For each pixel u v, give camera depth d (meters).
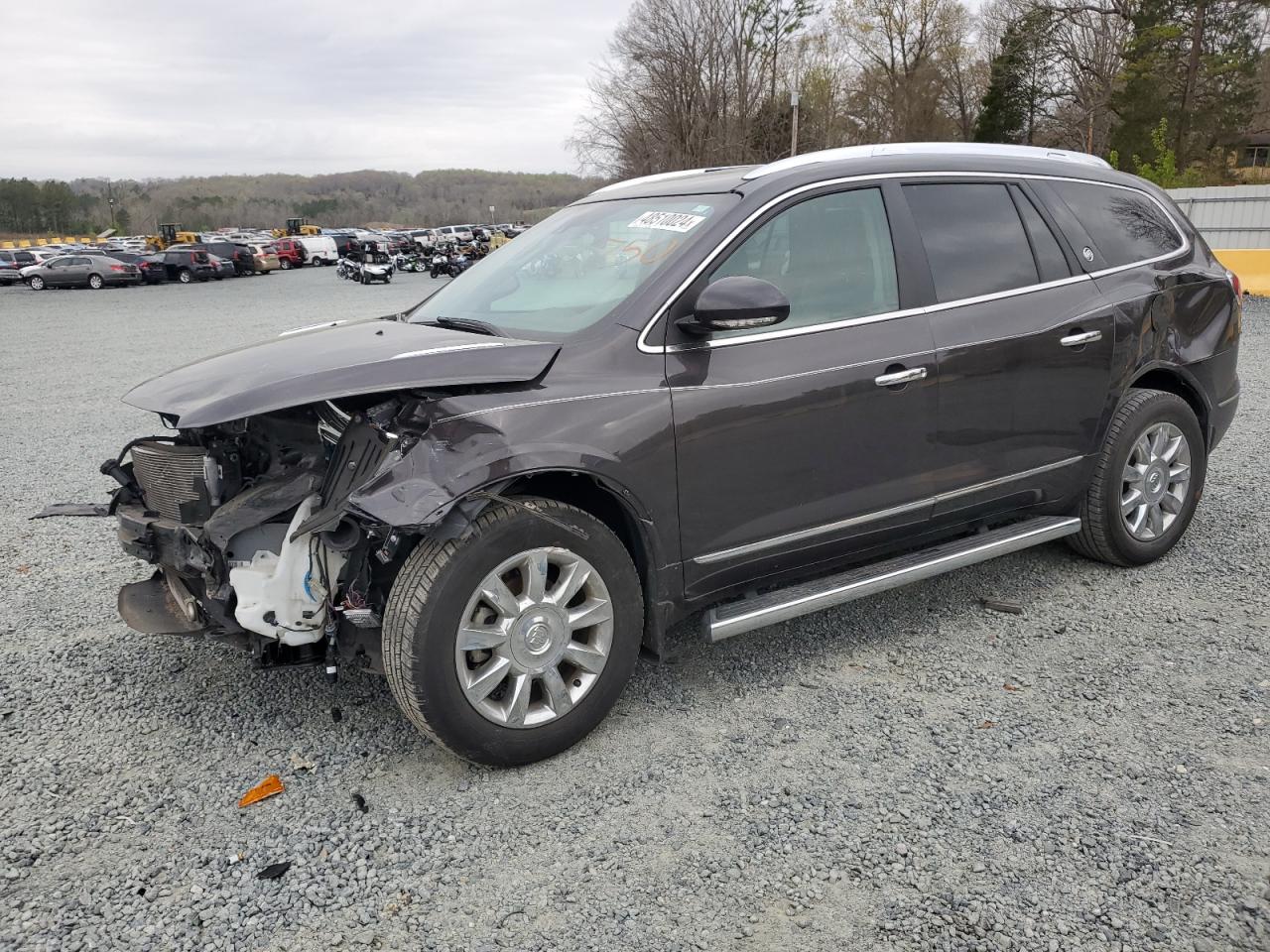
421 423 2.91
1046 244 4.23
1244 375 9.92
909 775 3.07
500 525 2.94
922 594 4.56
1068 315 4.15
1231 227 17.05
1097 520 4.53
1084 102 51.03
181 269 41.31
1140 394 4.55
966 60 55.97
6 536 5.68
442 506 2.76
